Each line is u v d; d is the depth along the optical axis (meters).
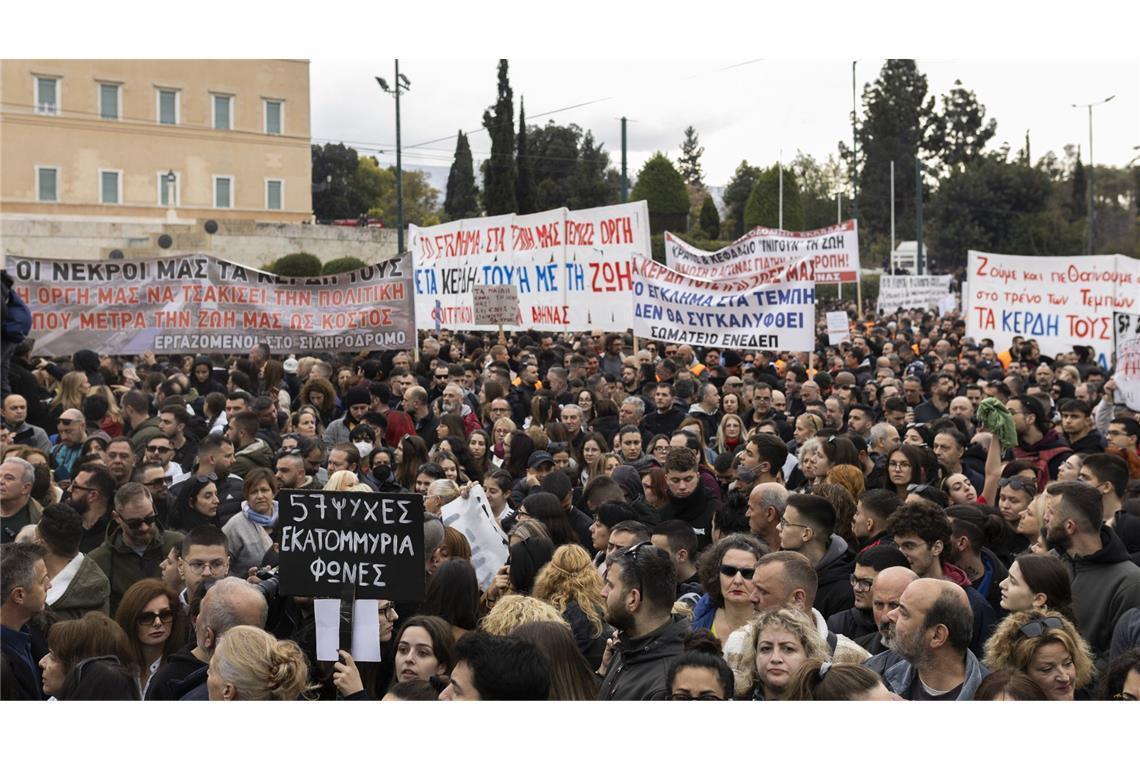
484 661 4.63
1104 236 88.25
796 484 10.56
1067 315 21.83
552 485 8.76
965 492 8.70
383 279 16.78
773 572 5.61
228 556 7.05
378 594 5.52
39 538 6.82
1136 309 21.22
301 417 11.77
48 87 56.84
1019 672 4.86
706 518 8.76
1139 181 89.94
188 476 9.93
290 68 62.97
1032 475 9.43
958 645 5.09
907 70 92.44
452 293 22.34
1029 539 8.33
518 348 21.62
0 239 49.34
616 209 19.66
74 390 12.65
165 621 5.97
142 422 12.06
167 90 59.78
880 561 6.10
